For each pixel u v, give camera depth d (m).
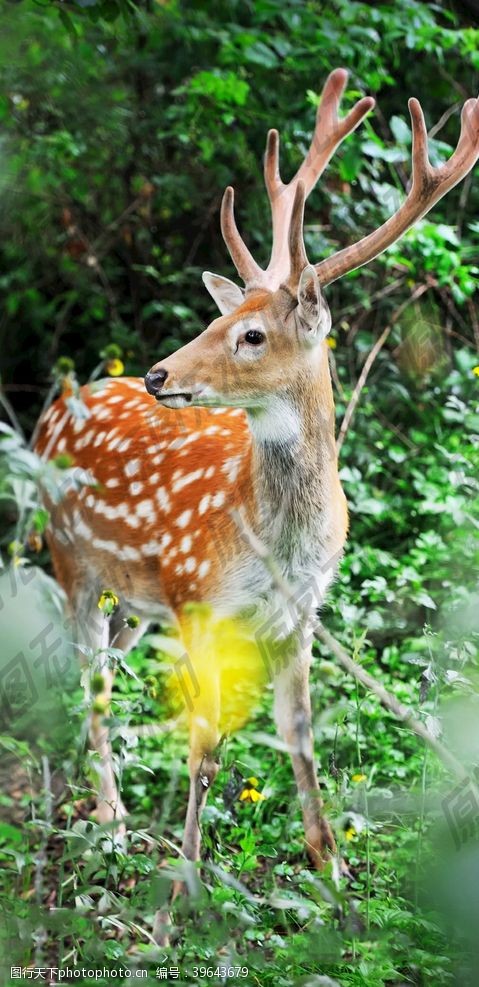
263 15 9.95
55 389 5.64
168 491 6.96
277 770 7.37
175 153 12.09
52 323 12.67
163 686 7.81
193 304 11.67
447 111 11.41
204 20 10.83
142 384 8.03
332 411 6.45
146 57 11.44
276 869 6.09
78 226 12.33
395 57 10.55
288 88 10.66
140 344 11.60
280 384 6.11
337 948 5.27
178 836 7.13
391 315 10.69
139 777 7.81
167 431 7.23
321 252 10.43
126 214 12.03
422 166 6.24
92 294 12.40
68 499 7.58
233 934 5.78
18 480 4.56
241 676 6.75
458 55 11.20
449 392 10.36
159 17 10.95
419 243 9.68
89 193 12.29
